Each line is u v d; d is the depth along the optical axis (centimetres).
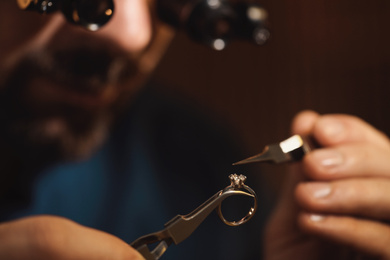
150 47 48
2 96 48
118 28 44
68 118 50
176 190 69
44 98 48
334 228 39
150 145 69
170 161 70
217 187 71
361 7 115
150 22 46
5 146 52
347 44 117
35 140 51
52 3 29
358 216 39
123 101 52
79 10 29
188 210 69
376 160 40
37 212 57
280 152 34
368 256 39
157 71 119
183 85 121
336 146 41
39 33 44
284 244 45
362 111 116
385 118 114
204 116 76
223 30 43
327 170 39
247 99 123
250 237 71
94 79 46
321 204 39
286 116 121
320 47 119
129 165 66
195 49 121
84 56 45
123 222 64
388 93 114
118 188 65
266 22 46
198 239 69
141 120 70
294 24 120
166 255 66
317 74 119
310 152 40
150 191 67
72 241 28
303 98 120
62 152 52
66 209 60
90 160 63
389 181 40
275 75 122
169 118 72
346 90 117
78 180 62
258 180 75
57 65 45
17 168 54
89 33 43
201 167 72
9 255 27
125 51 45
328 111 118
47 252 27
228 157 74
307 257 44
